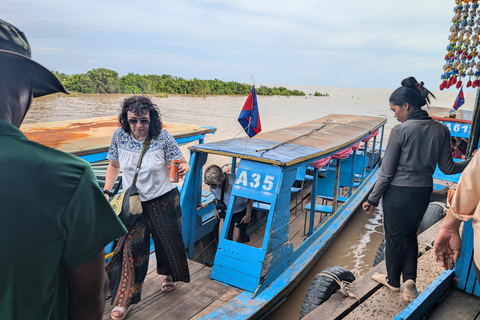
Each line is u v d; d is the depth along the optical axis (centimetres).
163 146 314
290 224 648
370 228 709
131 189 297
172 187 325
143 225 314
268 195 385
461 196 169
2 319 87
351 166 714
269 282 382
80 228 93
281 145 483
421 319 253
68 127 528
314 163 490
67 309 104
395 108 298
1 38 86
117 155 316
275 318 414
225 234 401
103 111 2067
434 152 280
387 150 296
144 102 295
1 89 87
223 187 448
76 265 97
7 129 86
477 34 243
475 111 280
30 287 87
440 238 200
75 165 93
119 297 309
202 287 375
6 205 82
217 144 467
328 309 303
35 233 84
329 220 570
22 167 84
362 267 569
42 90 108
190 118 2209
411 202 289
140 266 311
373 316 293
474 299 275
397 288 320
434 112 951
